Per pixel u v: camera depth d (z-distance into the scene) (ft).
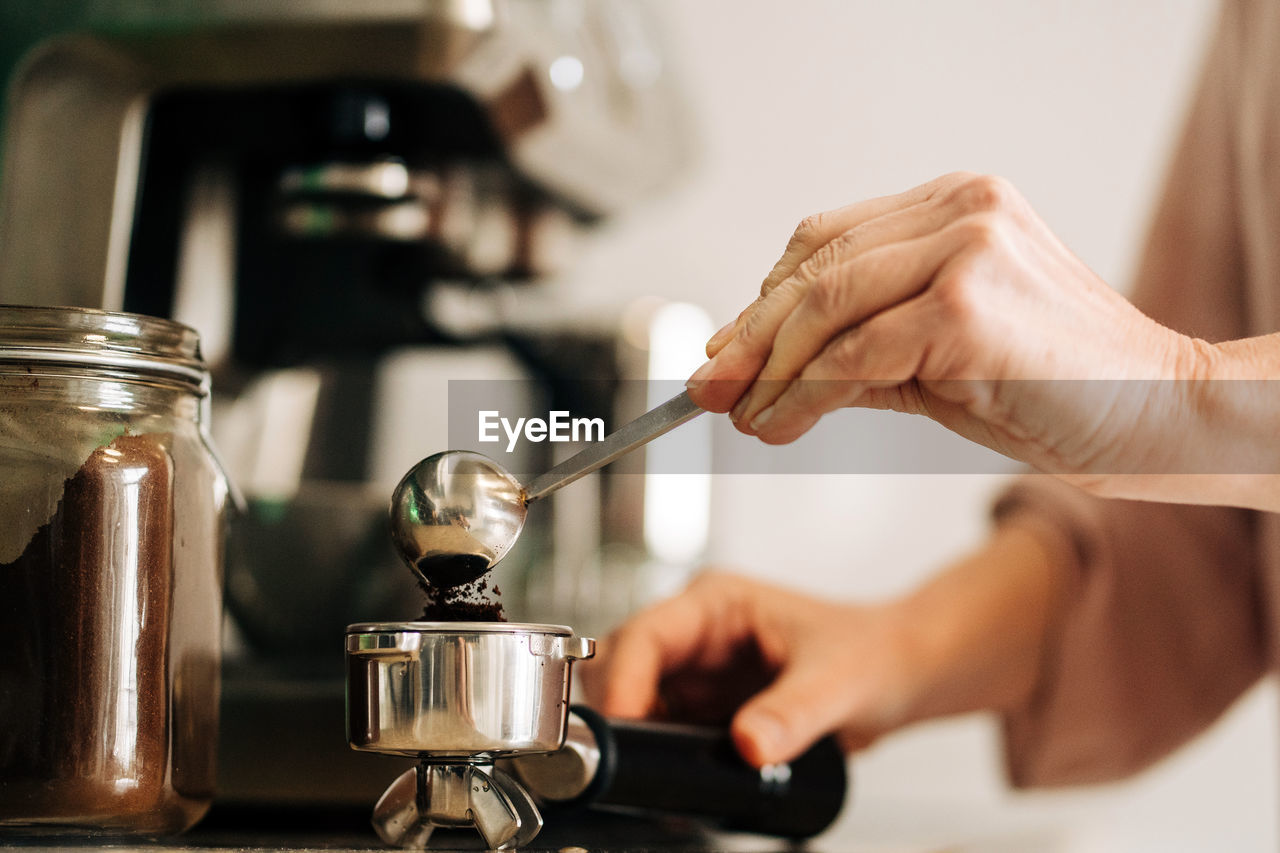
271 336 3.26
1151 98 5.11
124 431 1.95
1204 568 3.89
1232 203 3.96
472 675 1.82
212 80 2.75
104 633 1.90
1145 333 2.03
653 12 3.55
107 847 1.90
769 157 5.20
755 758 2.39
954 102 5.18
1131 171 5.11
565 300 5.01
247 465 3.37
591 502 4.09
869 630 3.09
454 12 2.69
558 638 1.88
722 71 5.23
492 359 4.17
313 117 2.92
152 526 1.95
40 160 2.69
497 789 1.89
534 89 2.90
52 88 2.70
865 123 5.20
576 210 3.73
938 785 4.85
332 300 3.41
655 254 5.16
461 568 1.93
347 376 3.57
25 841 1.90
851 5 5.21
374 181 2.95
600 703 2.86
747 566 4.95
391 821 1.95
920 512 5.00
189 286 2.96
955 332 1.89
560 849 2.05
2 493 1.89
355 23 2.69
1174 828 4.90
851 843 2.43
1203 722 3.93
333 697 2.39
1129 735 3.84
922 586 3.57
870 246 1.94
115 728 1.90
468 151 3.15
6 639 1.88
